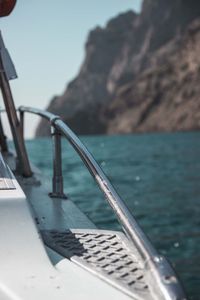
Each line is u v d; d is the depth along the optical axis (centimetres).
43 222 278
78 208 311
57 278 192
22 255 202
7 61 336
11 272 195
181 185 2553
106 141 11562
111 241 235
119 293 180
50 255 221
